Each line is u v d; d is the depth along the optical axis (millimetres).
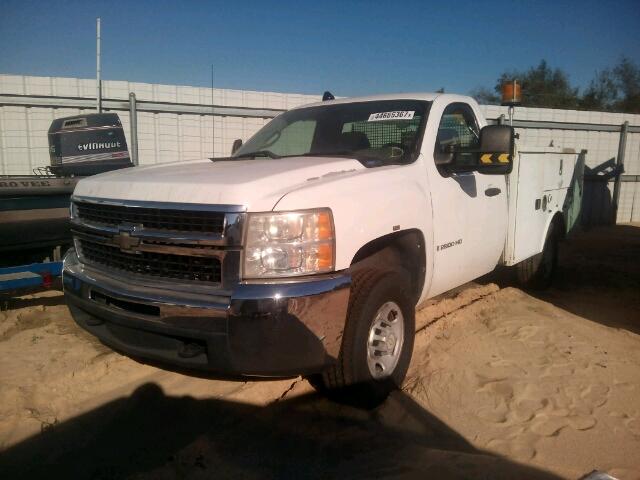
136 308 3117
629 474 2818
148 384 3727
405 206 3650
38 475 2785
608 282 7691
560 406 3557
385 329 3520
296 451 3014
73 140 5816
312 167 3438
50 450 3000
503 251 5457
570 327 4965
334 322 2980
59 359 4062
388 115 4453
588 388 3797
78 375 3803
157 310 2996
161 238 3021
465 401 3607
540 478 2686
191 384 3748
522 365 4141
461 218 4418
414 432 3242
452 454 2916
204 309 2809
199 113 10914
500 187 5117
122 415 3373
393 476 2701
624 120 14859
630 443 3145
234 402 3535
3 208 4543
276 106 11539
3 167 9664
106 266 3475
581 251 10789
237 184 2928
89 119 5922
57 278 4852
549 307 5590
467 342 4547
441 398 3645
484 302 5680
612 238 12719
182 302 2877
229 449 3023
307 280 2895
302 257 2893
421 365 4129
